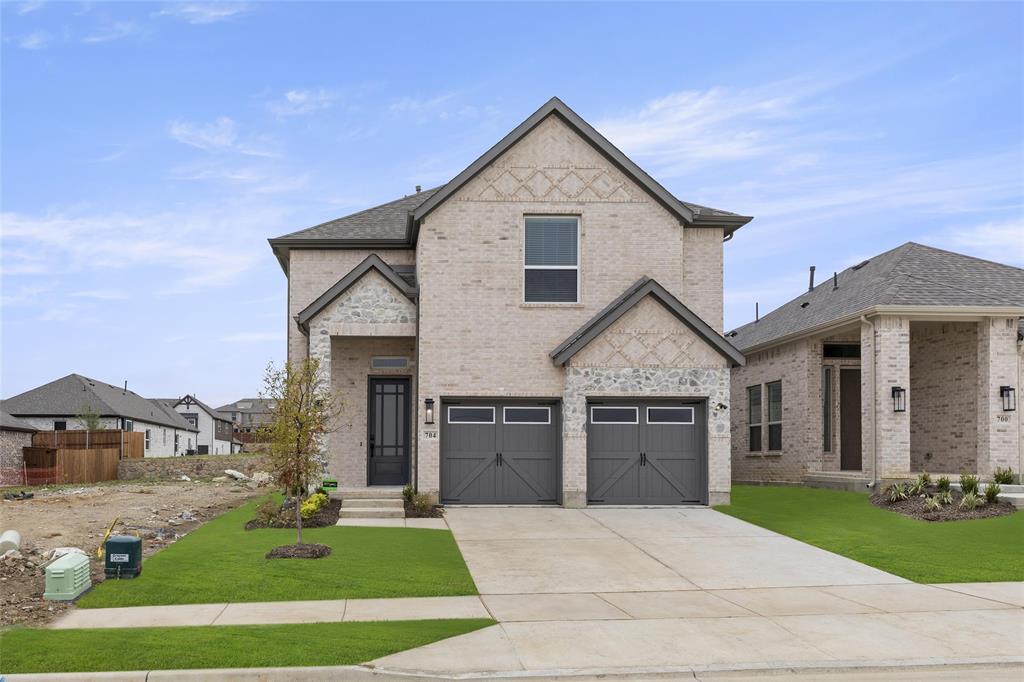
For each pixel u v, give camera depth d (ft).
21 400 148.97
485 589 37.37
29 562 38.47
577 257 64.59
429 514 57.52
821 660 27.22
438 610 33.47
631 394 61.82
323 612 32.81
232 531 49.73
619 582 39.01
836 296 79.92
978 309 64.28
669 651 28.07
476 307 63.36
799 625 31.58
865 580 39.73
